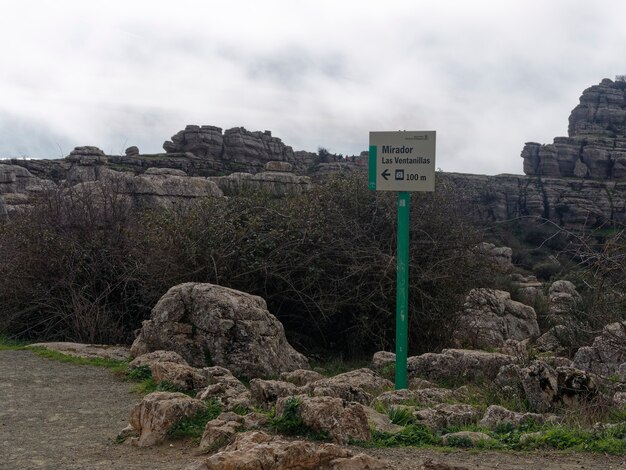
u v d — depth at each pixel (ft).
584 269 34.63
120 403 24.35
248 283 45.09
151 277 43.47
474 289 52.21
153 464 16.87
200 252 44.16
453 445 19.20
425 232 45.27
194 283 36.22
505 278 75.97
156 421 18.99
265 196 52.13
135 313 46.14
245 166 165.17
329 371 39.17
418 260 45.88
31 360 32.30
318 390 23.80
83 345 36.86
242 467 14.35
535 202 206.08
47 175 128.26
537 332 62.34
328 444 15.94
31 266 45.57
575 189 215.31
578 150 233.96
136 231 47.83
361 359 44.83
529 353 36.32
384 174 30.89
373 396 27.20
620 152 228.22
